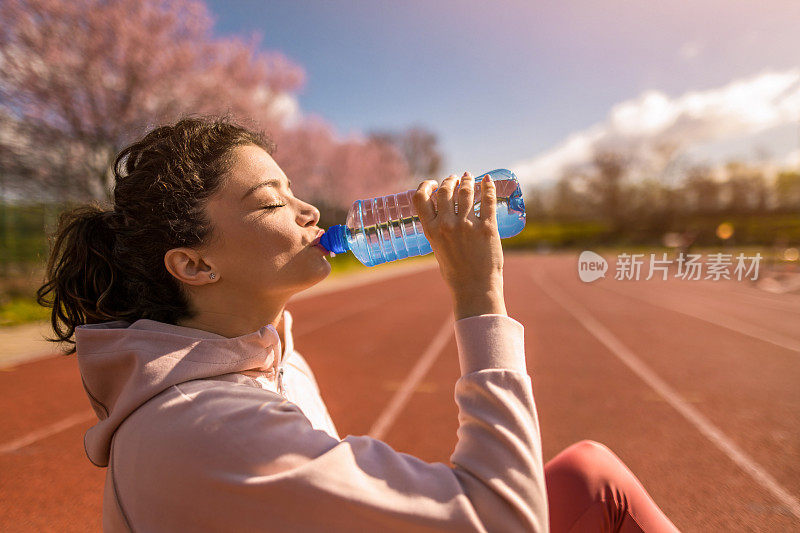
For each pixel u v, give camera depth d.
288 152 19.64
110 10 11.48
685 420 4.01
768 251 26.47
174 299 0.82
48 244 0.91
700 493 2.85
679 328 8.41
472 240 0.71
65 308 0.89
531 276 24.19
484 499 0.60
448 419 4.08
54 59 10.95
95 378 0.73
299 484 0.58
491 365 0.67
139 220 0.78
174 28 12.80
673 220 53.72
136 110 12.12
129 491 0.64
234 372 0.75
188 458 0.60
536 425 0.66
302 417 0.67
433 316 10.62
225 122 0.90
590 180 61.38
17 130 11.21
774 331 8.02
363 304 13.08
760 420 3.98
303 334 8.35
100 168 11.92
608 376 5.34
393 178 43.78
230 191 0.77
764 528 2.50
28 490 2.97
